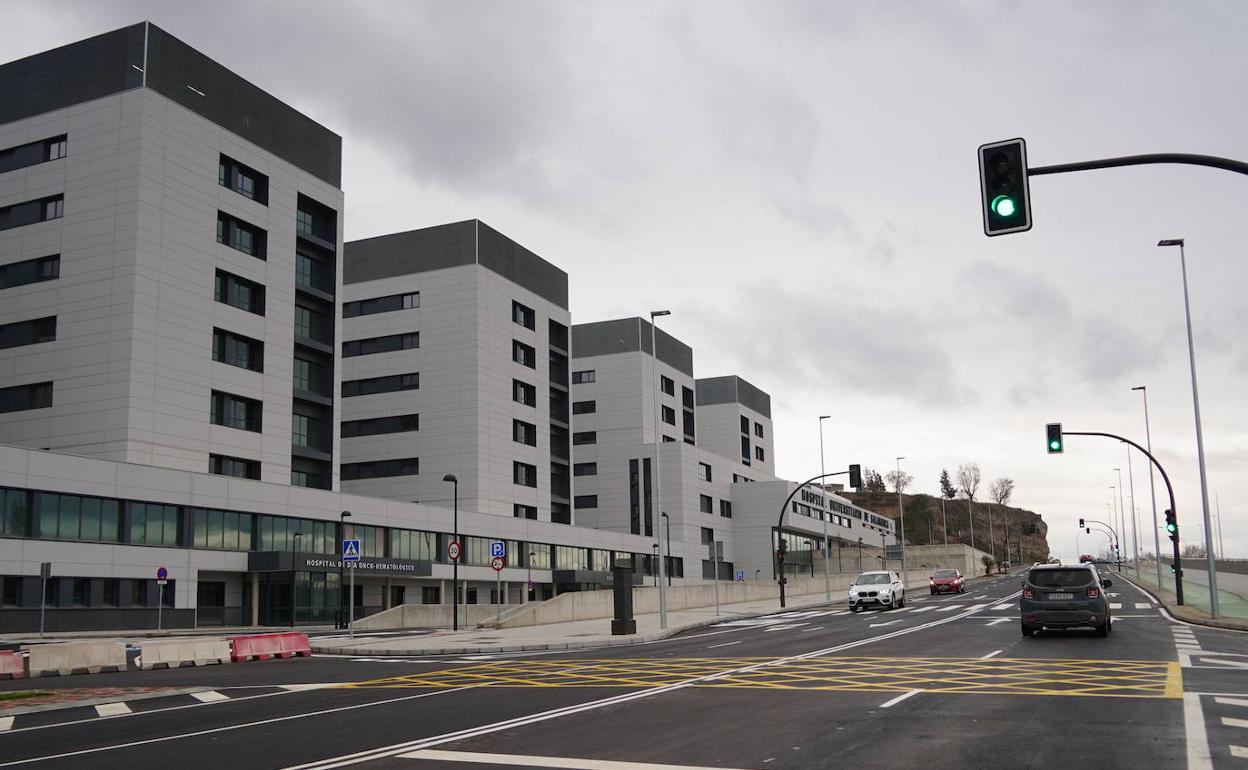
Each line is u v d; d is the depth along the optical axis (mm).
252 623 54531
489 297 82500
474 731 12047
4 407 54812
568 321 95125
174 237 55375
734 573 118625
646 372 110688
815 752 10055
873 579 51094
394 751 10703
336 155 69312
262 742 11734
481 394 79938
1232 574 87688
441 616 55062
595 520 108125
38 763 10727
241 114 61062
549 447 88875
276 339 61781
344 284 85375
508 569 79438
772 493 119062
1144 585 68625
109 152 54625
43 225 55500
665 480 107625
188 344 55562
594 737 11352
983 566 150625
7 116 57469
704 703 14305
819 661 21156
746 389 135250
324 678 20688
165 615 49875
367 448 81875
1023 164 13453
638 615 48688
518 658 25406
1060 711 12625
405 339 82625
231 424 58500
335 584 58781
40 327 55000
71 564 45625
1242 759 9375
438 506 77375
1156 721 11695
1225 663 18438
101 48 55906
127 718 14672
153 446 52844
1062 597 25297
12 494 43906
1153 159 13539
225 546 54375
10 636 41625
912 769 9070
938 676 17297
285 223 63625
